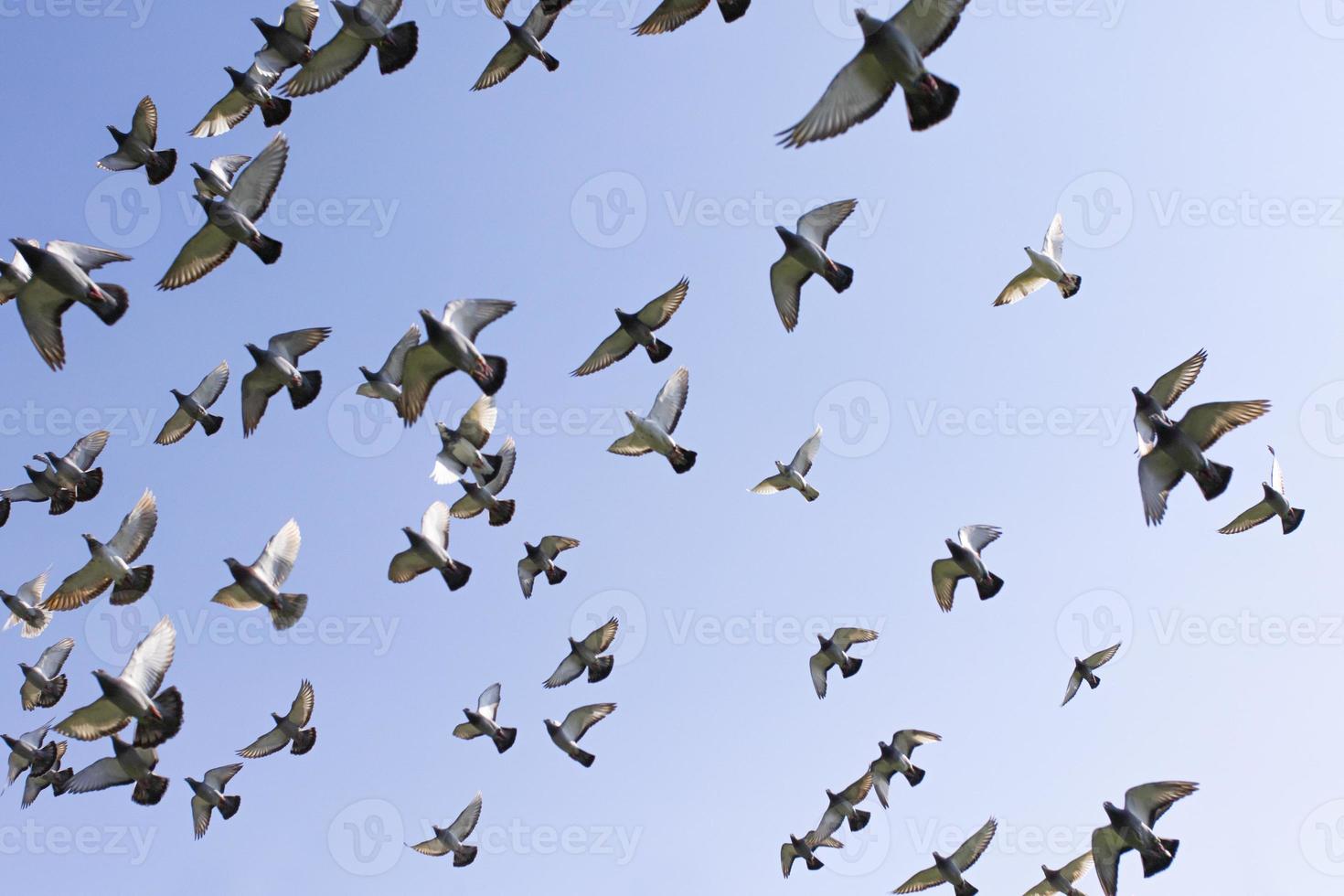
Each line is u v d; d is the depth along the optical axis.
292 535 16.86
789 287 16.77
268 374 17.02
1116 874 16.23
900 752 20.42
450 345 13.69
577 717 20.94
